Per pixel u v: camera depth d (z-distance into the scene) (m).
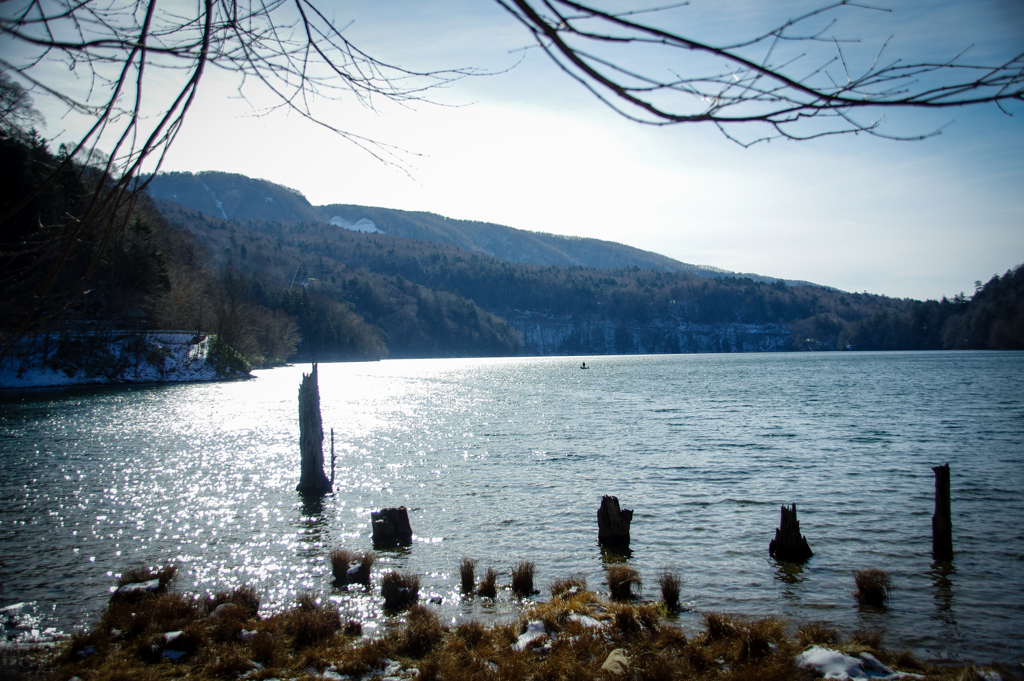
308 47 2.28
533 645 8.53
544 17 1.36
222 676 7.73
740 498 18.25
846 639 9.04
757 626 8.88
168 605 9.61
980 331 170.50
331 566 12.49
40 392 54.09
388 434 32.69
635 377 92.00
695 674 7.68
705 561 12.89
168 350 70.44
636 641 8.71
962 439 29.72
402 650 8.65
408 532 14.33
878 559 12.95
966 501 17.78
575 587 11.05
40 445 27.73
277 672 7.92
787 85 1.42
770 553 13.32
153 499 18.08
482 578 11.96
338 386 73.94
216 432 32.38
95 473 21.81
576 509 17.06
